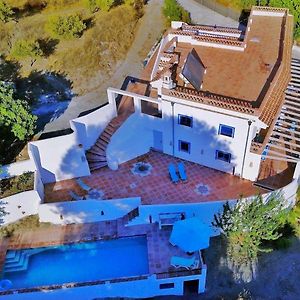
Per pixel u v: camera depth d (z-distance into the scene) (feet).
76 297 105.60
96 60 151.12
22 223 121.49
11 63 146.30
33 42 146.61
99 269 110.52
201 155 129.08
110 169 132.46
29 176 124.16
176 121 124.98
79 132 128.88
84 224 121.70
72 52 150.71
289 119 127.24
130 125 130.52
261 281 109.40
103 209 119.65
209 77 127.24
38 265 112.06
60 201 123.54
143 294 106.73
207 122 119.34
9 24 155.43
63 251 115.03
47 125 132.57
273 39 140.26
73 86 144.05
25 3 164.35
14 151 127.24
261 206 106.63
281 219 118.32
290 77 138.62
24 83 142.10
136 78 146.20
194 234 106.52
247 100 118.11
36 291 102.37
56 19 152.15
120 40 159.43
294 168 126.62
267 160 129.59
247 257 113.70
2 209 118.42
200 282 105.50
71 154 126.11
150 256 110.52
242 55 133.80
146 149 137.59
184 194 122.42
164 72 124.16
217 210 116.67
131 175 130.21
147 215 117.50
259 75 126.21
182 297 107.14
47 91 141.69
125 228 119.14
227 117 114.62
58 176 130.11
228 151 122.42
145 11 174.19
